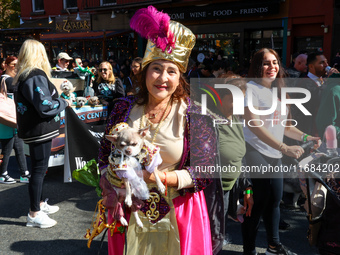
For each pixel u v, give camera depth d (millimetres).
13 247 3232
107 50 14570
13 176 5223
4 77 4430
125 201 1748
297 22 10969
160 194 1930
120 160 1729
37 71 3248
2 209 4051
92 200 4367
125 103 2043
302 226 3627
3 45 14469
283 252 2914
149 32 1789
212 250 2178
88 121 5008
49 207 3975
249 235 2820
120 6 14266
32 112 3309
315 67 4309
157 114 1962
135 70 5492
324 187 2484
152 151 1780
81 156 3992
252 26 11828
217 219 2148
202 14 12484
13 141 4848
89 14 15805
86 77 6336
